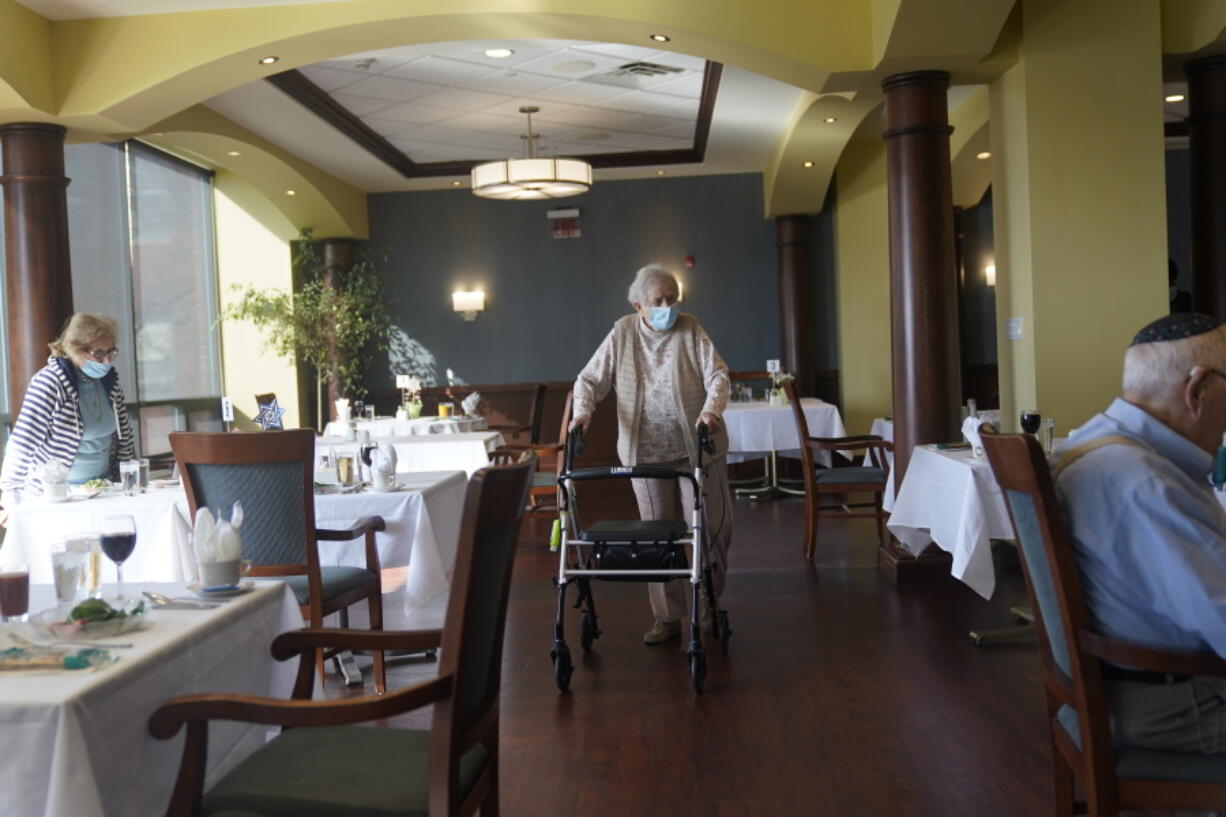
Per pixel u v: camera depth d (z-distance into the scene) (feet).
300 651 7.70
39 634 6.66
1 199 25.02
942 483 16.12
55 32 21.11
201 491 11.73
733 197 40.40
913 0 17.29
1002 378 21.98
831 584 19.44
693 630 13.28
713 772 10.62
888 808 9.62
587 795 10.16
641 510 15.48
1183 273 39.58
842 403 39.24
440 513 14.61
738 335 40.60
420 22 20.35
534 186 29.66
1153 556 6.11
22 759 5.39
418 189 40.73
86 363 14.79
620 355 15.21
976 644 14.99
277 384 38.91
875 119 33.32
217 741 7.04
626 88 28.43
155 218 34.35
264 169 32.99
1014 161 20.93
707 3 19.89
